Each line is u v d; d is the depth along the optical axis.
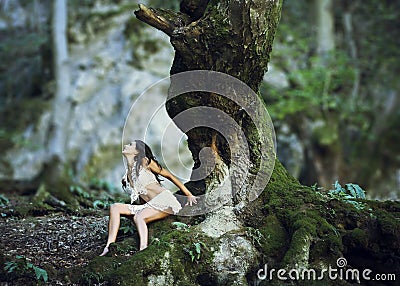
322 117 14.68
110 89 15.50
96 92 15.49
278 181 6.01
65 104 15.05
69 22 15.84
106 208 7.91
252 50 5.47
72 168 14.88
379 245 5.43
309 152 14.59
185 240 5.29
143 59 15.59
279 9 5.55
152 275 5.07
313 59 14.62
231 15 5.31
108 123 15.25
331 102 14.62
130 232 5.87
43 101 16.08
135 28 15.76
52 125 14.91
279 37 15.55
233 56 5.47
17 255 5.64
